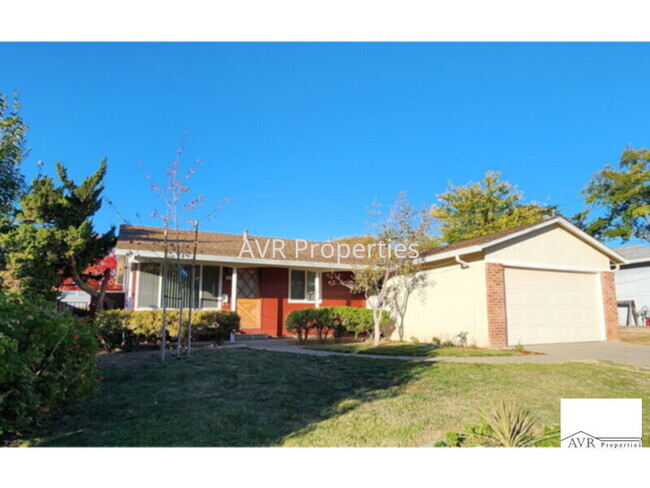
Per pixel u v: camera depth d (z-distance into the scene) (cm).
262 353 1011
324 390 661
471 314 1281
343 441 439
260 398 602
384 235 1409
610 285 1483
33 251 1179
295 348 1180
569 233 1433
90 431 461
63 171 1390
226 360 884
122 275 1625
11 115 942
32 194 1287
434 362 930
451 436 425
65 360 509
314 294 1720
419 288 1500
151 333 1098
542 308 1345
